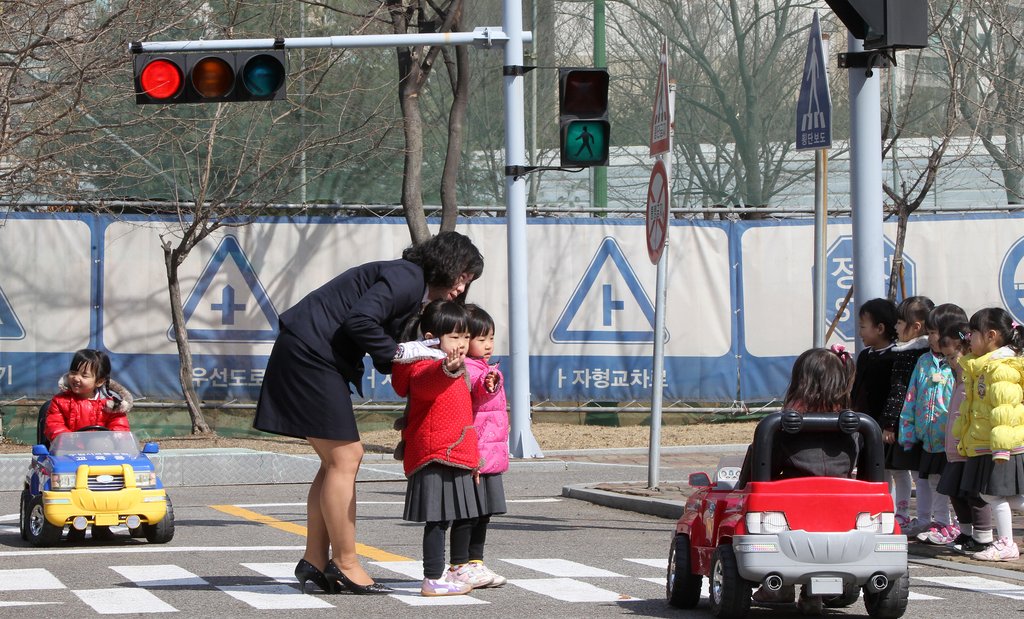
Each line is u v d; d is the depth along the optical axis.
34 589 16.38
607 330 42.06
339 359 15.33
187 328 40.78
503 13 34.31
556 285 41.97
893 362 20.59
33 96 33.00
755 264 42.38
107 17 35.31
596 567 18.88
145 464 21.36
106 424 22.23
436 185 43.72
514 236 34.97
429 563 15.89
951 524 20.91
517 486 31.45
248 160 41.00
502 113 44.06
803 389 14.72
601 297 42.06
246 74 27.11
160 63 26.86
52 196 39.78
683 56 45.97
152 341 40.53
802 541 13.88
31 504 21.11
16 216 39.94
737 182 45.66
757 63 45.88
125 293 40.44
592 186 44.44
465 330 15.63
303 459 33.94
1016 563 19.02
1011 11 44.81
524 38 34.16
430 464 15.80
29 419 39.91
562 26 45.06
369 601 15.48
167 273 39.69
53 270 40.16
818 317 21.33
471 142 43.84
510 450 35.47
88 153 39.22
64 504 20.59
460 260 15.73
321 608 14.97
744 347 42.31
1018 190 44.75
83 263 40.31
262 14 41.38
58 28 34.41
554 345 41.91
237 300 40.94
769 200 45.66
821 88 20.73
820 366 14.74
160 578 17.33
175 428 40.62
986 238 42.75
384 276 15.36
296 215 41.59
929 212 43.41
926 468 20.19
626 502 26.92
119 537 22.20
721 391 42.22
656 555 20.28
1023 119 43.84
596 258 42.09
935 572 18.47
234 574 17.73
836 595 14.12
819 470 14.38
